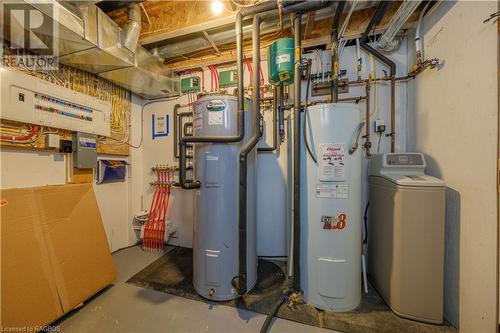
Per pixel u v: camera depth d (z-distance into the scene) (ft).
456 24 4.18
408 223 4.30
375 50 6.08
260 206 7.25
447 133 4.44
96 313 4.71
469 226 3.84
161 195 8.64
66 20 4.26
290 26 5.73
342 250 4.58
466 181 3.92
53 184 5.85
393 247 4.52
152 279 6.01
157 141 8.80
